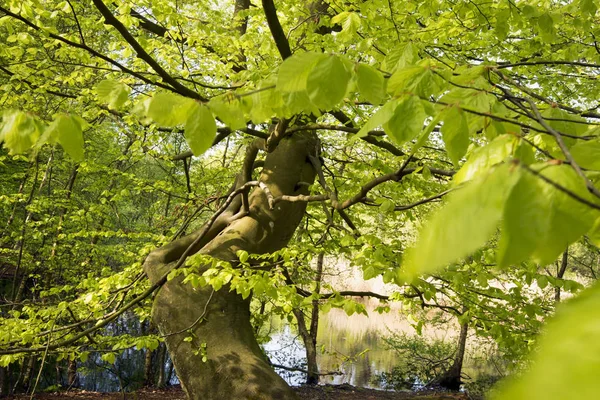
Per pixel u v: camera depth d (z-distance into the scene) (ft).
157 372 50.34
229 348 17.04
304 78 4.79
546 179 2.53
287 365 47.83
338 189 23.90
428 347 50.96
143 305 23.88
